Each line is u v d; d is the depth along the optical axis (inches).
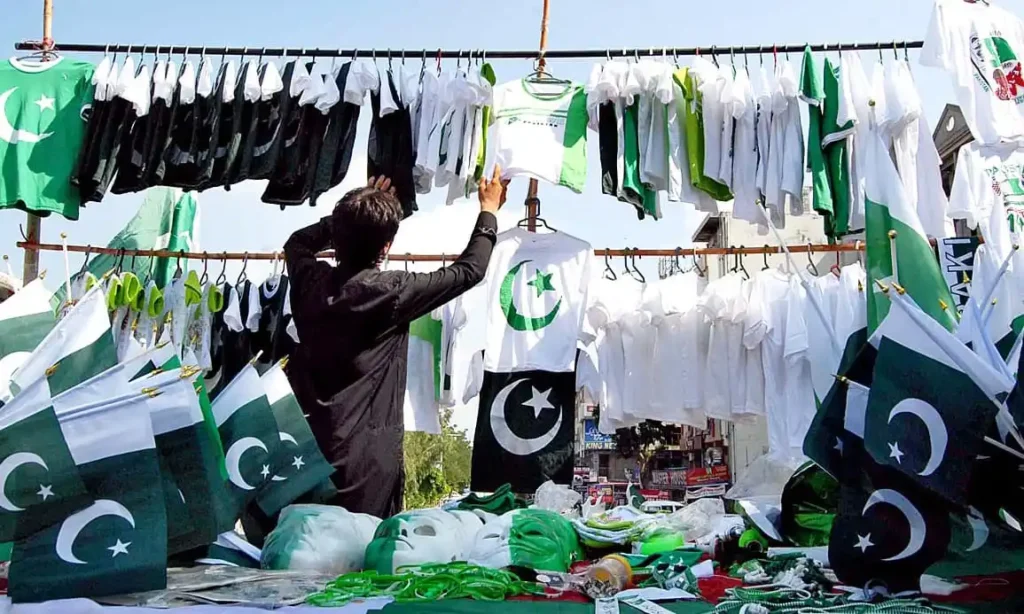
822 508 114.7
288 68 173.0
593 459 1126.4
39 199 167.5
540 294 185.0
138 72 170.9
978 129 175.3
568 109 174.9
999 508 80.7
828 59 169.0
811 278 183.9
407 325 120.9
